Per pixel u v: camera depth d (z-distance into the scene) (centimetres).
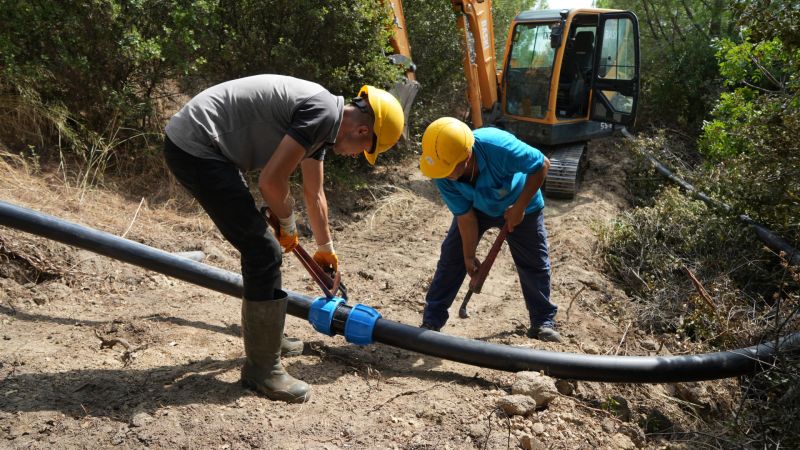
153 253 397
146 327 384
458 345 355
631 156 1052
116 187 621
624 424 344
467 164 368
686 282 611
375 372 359
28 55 614
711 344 492
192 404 298
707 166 855
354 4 743
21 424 275
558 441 310
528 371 348
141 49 618
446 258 421
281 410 305
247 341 310
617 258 663
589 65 995
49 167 598
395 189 834
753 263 625
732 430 364
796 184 619
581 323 490
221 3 729
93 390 306
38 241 453
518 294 550
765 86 945
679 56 1330
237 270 533
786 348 377
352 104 300
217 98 281
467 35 939
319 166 325
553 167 877
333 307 353
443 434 300
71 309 405
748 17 557
